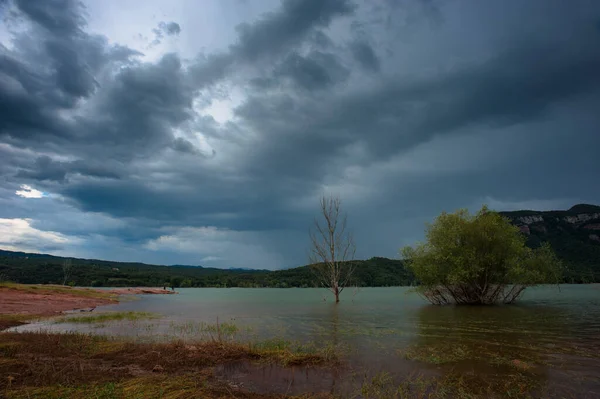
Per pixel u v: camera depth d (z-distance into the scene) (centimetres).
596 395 827
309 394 842
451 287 3503
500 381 937
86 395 785
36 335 1508
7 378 888
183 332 1798
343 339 1572
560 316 2338
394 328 1895
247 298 5516
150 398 777
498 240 3238
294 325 2067
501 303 3466
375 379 959
